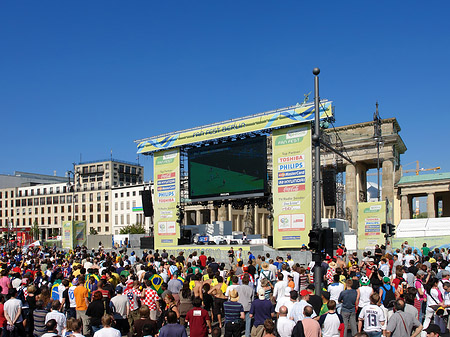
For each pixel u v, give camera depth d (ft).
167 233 157.28
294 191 125.90
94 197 421.18
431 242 120.26
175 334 33.50
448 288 45.16
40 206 458.09
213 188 148.15
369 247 120.06
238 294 47.32
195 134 151.12
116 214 404.77
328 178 125.39
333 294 49.26
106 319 33.94
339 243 134.51
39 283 61.57
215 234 160.25
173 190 157.17
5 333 42.42
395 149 280.51
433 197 256.11
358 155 269.64
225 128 143.43
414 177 267.59
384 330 38.45
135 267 75.51
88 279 53.67
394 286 51.62
